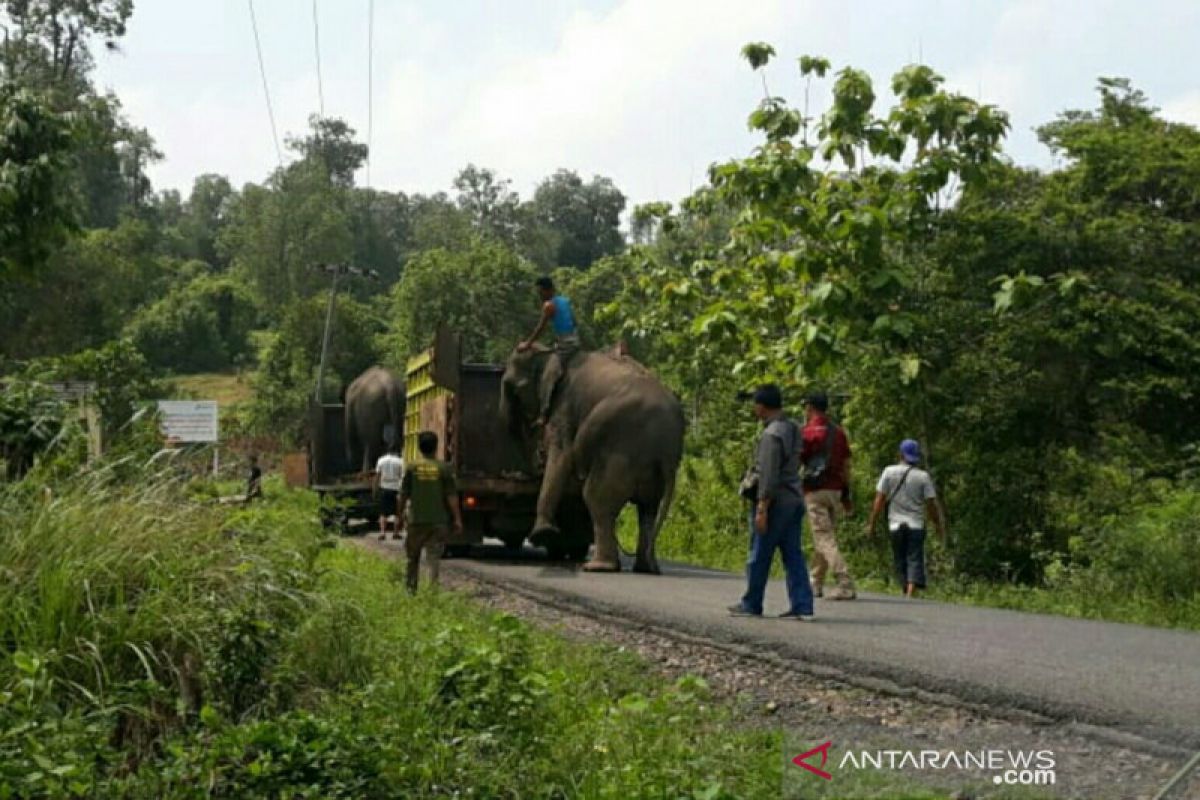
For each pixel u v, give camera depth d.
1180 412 20.67
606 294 64.69
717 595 13.97
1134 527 16.39
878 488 16.05
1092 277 20.52
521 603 14.09
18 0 61.06
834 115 19.11
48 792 6.05
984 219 20.44
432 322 67.38
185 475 10.09
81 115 17.36
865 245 18.45
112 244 60.28
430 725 7.31
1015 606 15.21
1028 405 19.69
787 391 20.95
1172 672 8.77
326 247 107.12
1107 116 24.27
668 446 17.23
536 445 19.00
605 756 6.89
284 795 6.34
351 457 29.95
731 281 21.06
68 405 13.84
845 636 10.52
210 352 94.31
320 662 8.59
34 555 8.19
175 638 7.90
